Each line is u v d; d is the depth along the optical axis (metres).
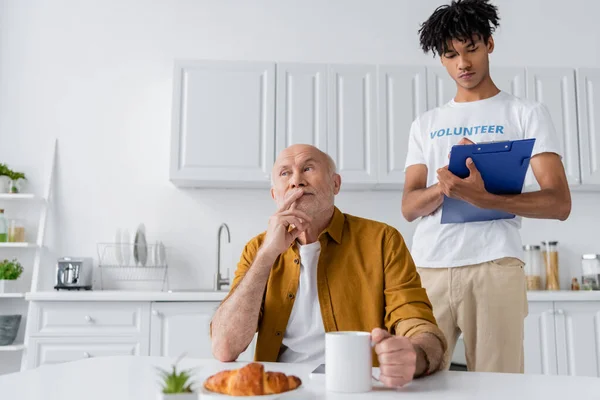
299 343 1.24
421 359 0.92
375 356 1.20
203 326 2.53
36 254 2.94
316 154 1.32
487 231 1.62
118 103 3.20
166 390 0.64
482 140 1.67
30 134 3.14
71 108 3.18
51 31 3.22
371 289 1.25
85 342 2.49
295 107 2.91
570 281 3.19
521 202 1.49
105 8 3.26
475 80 1.69
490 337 1.58
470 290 1.62
